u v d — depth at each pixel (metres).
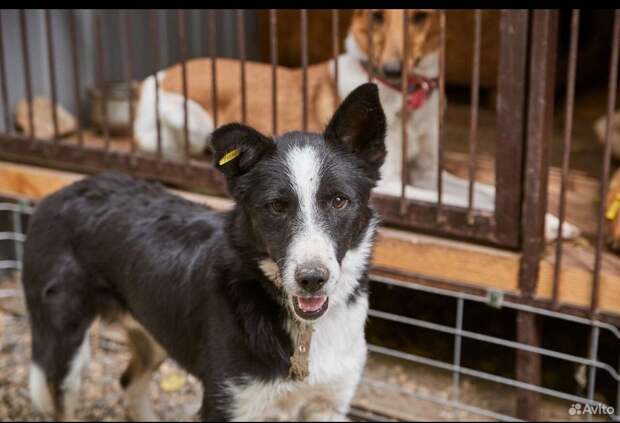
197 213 1.46
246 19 2.67
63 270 1.49
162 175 1.85
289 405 1.43
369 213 1.32
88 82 2.45
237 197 1.29
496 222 1.58
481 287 1.62
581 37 2.63
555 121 2.48
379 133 1.29
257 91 2.09
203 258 1.38
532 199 1.54
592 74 2.71
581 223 1.77
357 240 1.30
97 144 2.23
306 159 1.24
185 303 1.39
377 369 1.81
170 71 2.24
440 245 1.64
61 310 1.48
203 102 2.17
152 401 1.72
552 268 1.57
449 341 1.88
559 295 1.57
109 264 1.46
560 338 1.84
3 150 1.99
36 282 1.51
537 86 1.49
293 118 2.05
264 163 1.26
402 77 1.67
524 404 1.63
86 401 1.72
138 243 1.44
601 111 2.53
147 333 1.50
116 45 2.48
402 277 1.69
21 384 1.76
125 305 1.49
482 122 2.44
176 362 1.44
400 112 1.88
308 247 1.20
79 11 2.36
